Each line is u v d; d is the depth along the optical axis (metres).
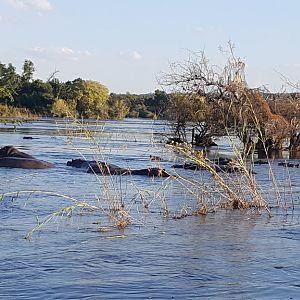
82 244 11.25
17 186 19.94
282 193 19.89
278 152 41.00
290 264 10.04
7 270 9.38
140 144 45.09
